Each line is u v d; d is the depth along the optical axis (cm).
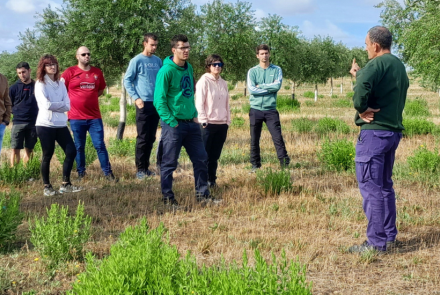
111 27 1247
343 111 2469
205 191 584
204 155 581
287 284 253
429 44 1069
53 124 620
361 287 334
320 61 3856
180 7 1383
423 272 360
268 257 392
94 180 720
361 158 402
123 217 519
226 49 2456
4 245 429
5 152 1047
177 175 755
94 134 721
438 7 1074
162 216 527
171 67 545
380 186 400
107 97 4922
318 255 399
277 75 775
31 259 397
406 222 490
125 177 759
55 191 645
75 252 393
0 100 582
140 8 1237
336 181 700
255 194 620
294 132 1368
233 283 244
